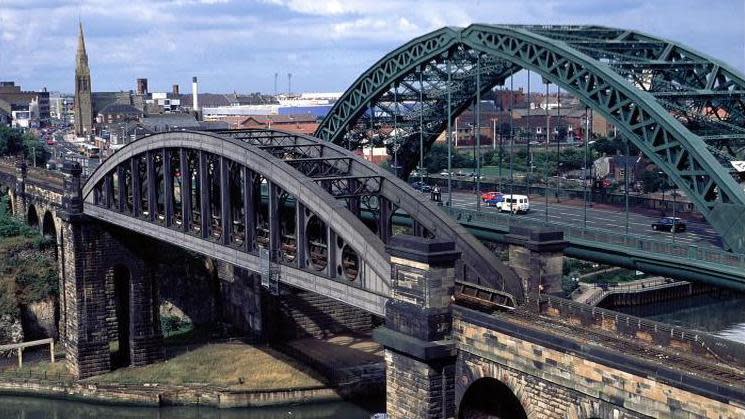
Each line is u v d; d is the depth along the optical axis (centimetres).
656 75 8119
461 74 10450
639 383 3516
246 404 8162
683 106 7781
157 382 8494
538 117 19838
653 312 11425
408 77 10950
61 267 9475
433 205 5316
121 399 8381
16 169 13775
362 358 9069
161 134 7012
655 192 13612
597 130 19600
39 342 9238
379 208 5622
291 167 5472
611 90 7481
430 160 16875
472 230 8962
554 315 4544
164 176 7088
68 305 8956
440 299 4428
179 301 10738
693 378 3306
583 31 8969
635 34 8806
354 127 12200
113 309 8856
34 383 8675
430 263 4375
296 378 8481
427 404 4416
